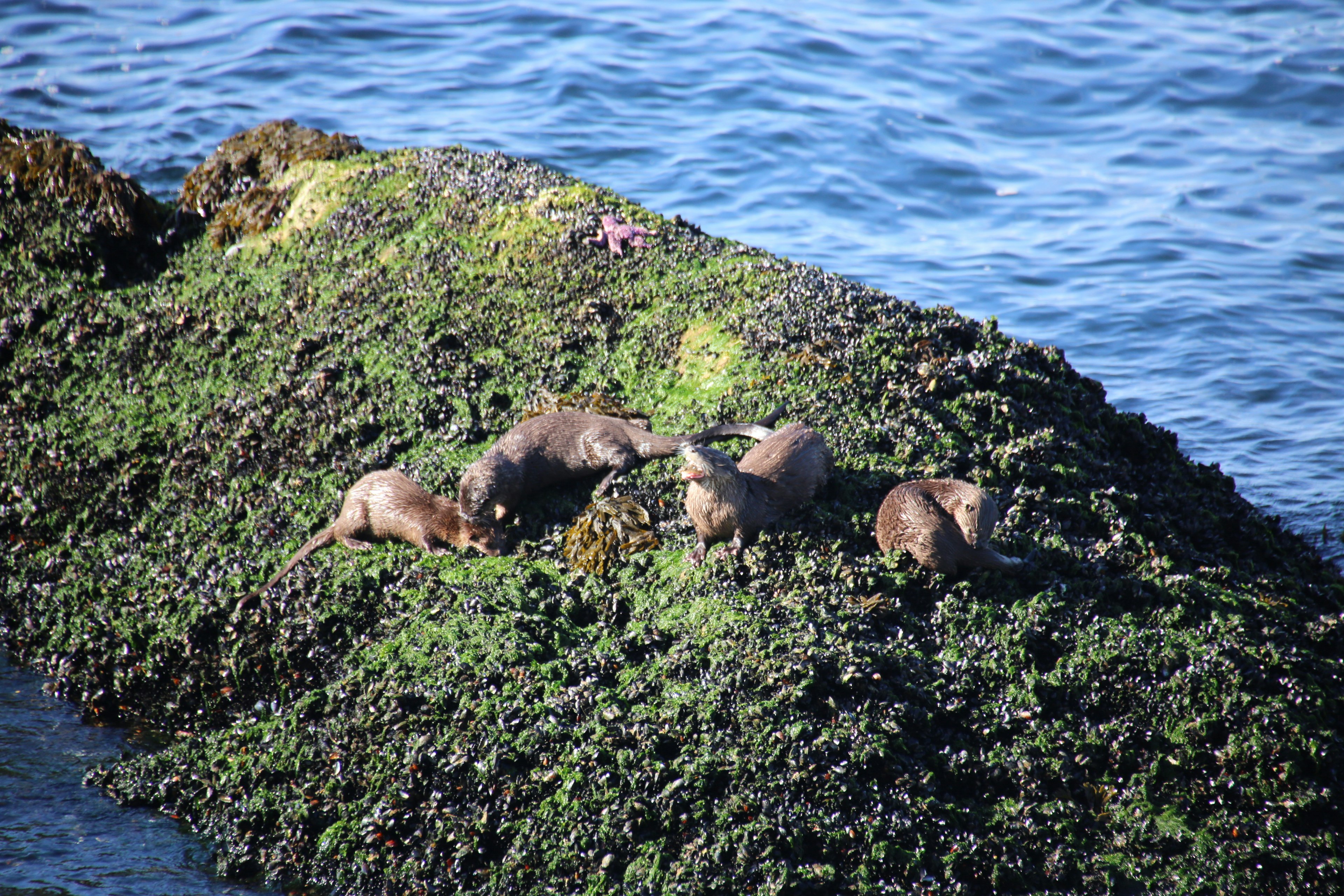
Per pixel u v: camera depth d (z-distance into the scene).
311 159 45.25
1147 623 24.28
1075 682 23.02
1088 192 64.88
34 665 30.77
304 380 35.16
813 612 24.36
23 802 25.08
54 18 79.56
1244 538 30.78
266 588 28.70
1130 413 36.19
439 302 37.12
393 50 77.94
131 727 28.38
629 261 37.72
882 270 56.22
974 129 72.12
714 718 22.22
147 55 75.12
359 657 25.77
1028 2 92.44
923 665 23.45
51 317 40.75
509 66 75.94
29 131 46.81
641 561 27.02
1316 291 54.31
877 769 21.30
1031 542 26.23
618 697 23.16
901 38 83.44
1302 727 21.78
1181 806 21.34
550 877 20.86
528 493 29.84
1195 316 52.03
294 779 24.03
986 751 22.12
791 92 74.19
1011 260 57.56
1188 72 78.75
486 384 33.97
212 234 43.66
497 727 22.86
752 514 26.09
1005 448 29.50
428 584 27.17
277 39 77.50
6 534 34.47
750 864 20.03
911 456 28.95
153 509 33.41
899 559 25.55
